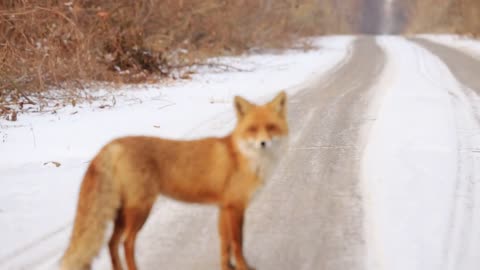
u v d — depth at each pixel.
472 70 54.69
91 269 12.32
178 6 58.69
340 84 46.31
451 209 16.55
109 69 47.22
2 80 34.62
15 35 37.44
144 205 12.62
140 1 53.38
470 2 116.81
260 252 14.37
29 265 13.27
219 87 44.66
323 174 20.97
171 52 56.22
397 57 71.06
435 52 77.94
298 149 24.80
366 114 32.22
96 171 12.26
